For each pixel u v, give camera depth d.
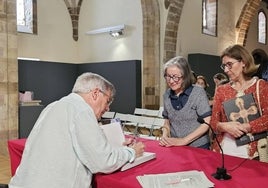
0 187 1.59
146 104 7.68
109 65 8.12
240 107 2.02
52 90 8.24
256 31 12.82
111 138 1.91
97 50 8.81
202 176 1.52
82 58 9.20
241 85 2.10
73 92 1.67
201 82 5.27
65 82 8.60
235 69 2.06
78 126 1.47
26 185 1.48
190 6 8.52
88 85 1.64
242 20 10.74
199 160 1.86
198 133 2.23
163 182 1.44
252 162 1.79
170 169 1.68
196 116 2.30
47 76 8.11
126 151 1.69
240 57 2.05
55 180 1.45
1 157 5.15
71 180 1.47
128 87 7.71
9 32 5.43
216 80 5.35
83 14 9.08
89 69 8.62
